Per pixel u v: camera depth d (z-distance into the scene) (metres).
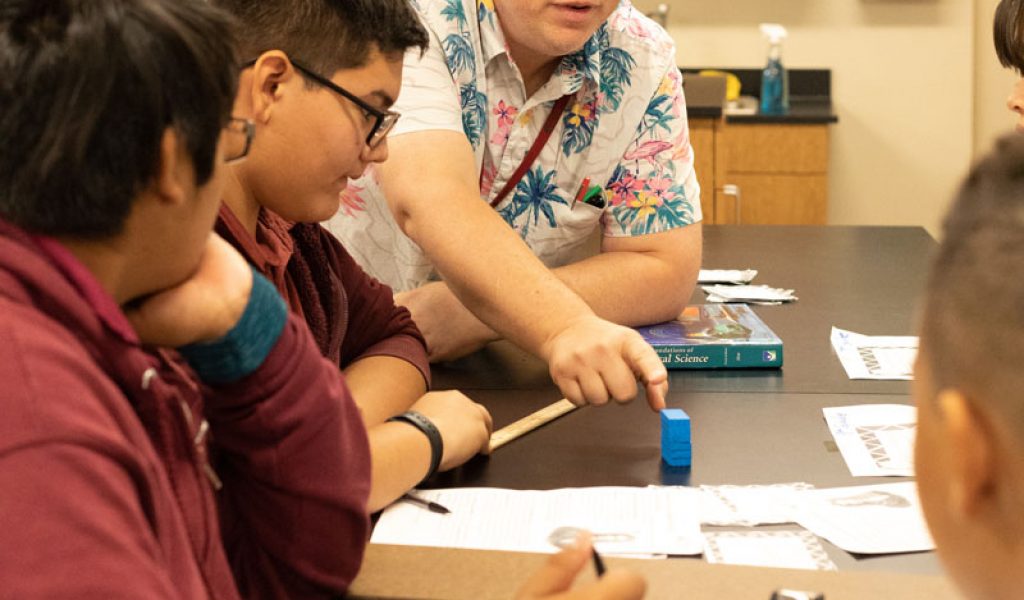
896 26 5.09
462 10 1.89
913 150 5.19
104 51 0.77
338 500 1.03
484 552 1.11
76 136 0.77
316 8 1.22
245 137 1.01
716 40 5.20
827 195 4.82
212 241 0.97
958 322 0.59
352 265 1.59
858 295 2.25
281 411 0.99
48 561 0.69
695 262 2.05
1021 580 0.60
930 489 0.65
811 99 5.19
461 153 1.79
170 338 0.93
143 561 0.73
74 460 0.71
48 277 0.79
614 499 1.28
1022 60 2.07
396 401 1.47
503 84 1.96
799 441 1.46
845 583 1.01
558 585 0.82
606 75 2.01
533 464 1.41
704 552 1.15
